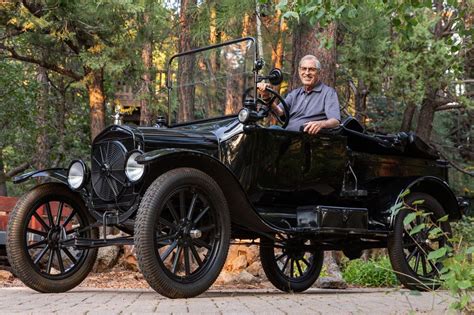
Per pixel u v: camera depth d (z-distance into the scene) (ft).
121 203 17.02
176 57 21.13
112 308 12.60
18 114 62.03
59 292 18.58
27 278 18.04
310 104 20.48
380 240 21.66
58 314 11.43
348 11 18.21
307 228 18.45
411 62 45.60
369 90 48.11
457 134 71.20
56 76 60.80
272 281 21.97
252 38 18.49
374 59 45.03
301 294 19.44
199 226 17.34
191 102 22.08
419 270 24.20
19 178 18.54
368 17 39.63
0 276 27.22
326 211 18.63
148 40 43.57
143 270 15.12
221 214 16.31
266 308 12.85
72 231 19.31
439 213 21.29
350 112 56.65
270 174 18.33
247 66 19.26
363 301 15.38
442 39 48.67
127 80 45.80
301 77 20.70
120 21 42.04
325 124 19.03
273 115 19.88
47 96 61.98
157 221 15.33
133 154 16.19
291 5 18.72
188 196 16.58
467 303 10.94
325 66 31.58
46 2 40.11
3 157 66.90
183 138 17.62
